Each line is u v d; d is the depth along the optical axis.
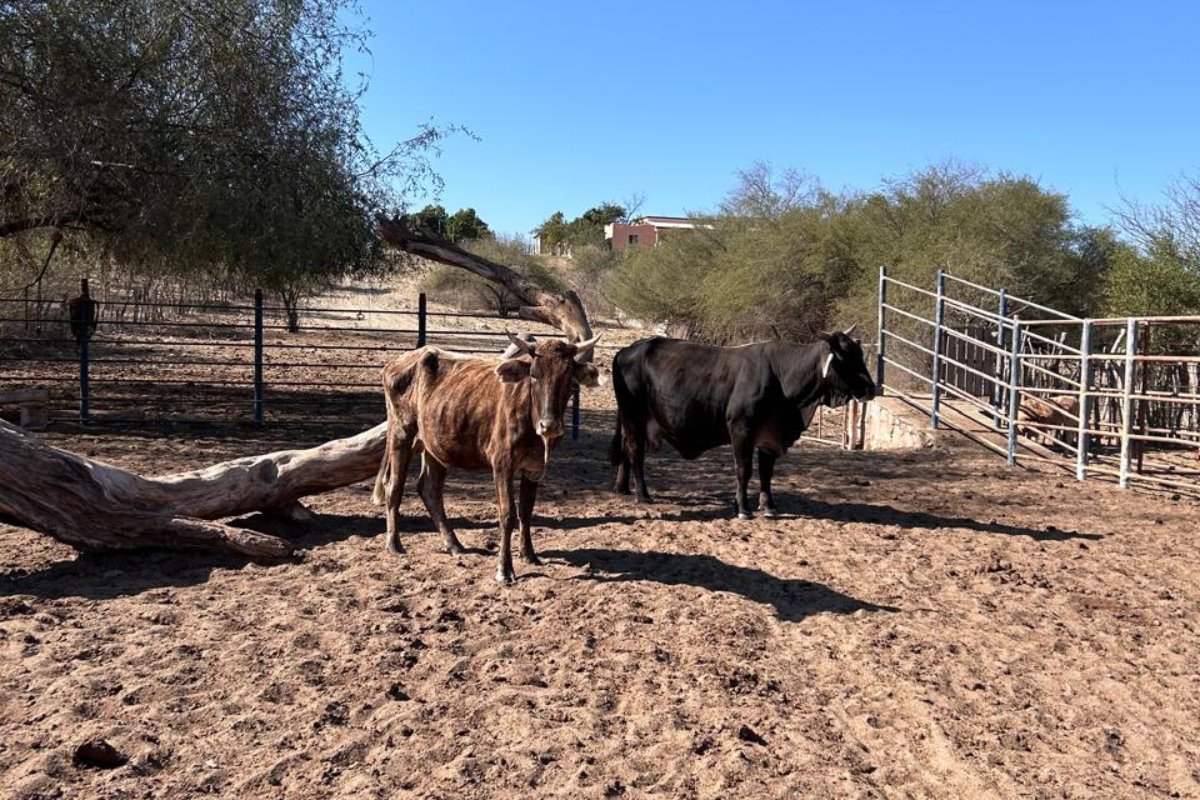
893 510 10.21
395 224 14.63
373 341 30.77
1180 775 4.30
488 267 14.43
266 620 5.94
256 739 4.32
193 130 14.07
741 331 35.03
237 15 14.35
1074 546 8.70
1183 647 6.03
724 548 8.20
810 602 6.74
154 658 5.23
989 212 31.11
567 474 11.94
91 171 13.44
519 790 3.91
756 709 4.83
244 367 23.77
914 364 22.59
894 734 4.66
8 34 12.51
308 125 15.07
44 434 13.32
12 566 7.14
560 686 5.04
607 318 50.03
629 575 7.21
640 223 77.56
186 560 7.29
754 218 37.69
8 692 4.71
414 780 3.98
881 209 33.34
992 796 4.04
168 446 12.75
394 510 7.72
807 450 15.02
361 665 5.20
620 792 3.93
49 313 25.58
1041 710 5.00
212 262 15.55
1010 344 17.00
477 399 7.03
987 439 14.84
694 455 10.09
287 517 8.53
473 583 6.86
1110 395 12.12
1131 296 24.48
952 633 6.15
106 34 13.39
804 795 3.96
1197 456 13.91
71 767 3.97
